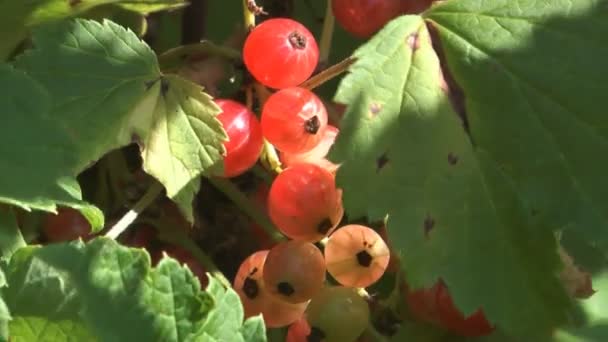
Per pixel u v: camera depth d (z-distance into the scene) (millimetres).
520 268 309
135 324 280
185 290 282
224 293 284
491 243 308
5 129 292
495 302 306
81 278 281
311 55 303
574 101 310
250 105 309
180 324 281
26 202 286
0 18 309
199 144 301
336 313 304
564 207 308
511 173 310
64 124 295
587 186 308
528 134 310
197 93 301
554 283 309
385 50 309
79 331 281
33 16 310
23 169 290
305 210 299
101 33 304
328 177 302
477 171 310
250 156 303
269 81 303
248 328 284
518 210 309
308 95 301
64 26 303
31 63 300
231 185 310
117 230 300
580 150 309
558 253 308
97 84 302
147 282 281
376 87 306
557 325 308
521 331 306
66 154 292
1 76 295
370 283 306
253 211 310
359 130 303
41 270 281
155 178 302
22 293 281
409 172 305
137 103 302
